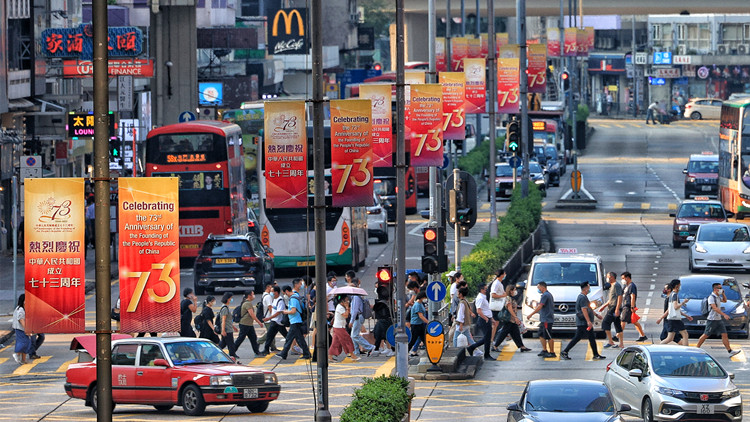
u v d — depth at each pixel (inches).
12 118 6422.2
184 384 3051.2
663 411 2859.3
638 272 5856.3
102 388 1862.7
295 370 3747.5
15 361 3998.5
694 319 4296.3
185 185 5826.8
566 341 4340.6
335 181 2851.9
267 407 3154.5
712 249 5723.4
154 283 2094.0
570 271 4441.4
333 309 4168.3
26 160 4717.0
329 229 5664.4
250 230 6993.1
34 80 6530.5
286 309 4168.3
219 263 5172.2
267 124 2773.1
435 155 3961.6
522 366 3801.7
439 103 3944.4
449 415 3048.7
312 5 2593.5
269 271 5423.2
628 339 4296.3
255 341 3978.8
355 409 2338.8
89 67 6865.2
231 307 4977.9
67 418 3061.0
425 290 3897.6
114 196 5994.1
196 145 5821.9
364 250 6048.2
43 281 2010.3
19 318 3929.6
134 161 6245.1
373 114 3922.2
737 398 2878.9
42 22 6781.5
